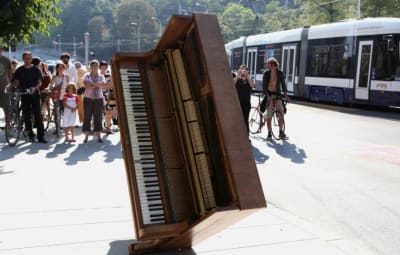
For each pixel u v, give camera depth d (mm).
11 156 8867
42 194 6465
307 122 15492
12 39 12172
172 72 4234
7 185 6875
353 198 7031
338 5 53375
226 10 89875
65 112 10414
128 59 4602
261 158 9766
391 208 6602
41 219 5500
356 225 5930
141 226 3879
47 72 12625
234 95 3627
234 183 3365
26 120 10336
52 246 4738
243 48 30703
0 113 15852
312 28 23312
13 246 4719
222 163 3627
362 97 19938
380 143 11680
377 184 7812
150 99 4469
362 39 19953
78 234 5062
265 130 13547
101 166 8195
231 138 3488
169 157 4219
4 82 10805
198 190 3723
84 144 10266
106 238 4961
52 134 11555
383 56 19078
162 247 4527
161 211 3986
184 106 3990
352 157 9922
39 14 12281
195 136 3844
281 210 6348
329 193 7273
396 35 18750
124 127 4301
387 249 5215
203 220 3518
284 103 12070
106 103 12164
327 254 4816
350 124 15086
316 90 22688
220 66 3678
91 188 6812
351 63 20453
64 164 8289
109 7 102000
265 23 84000
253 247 4910
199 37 3732
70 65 12633
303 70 23703
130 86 4496
